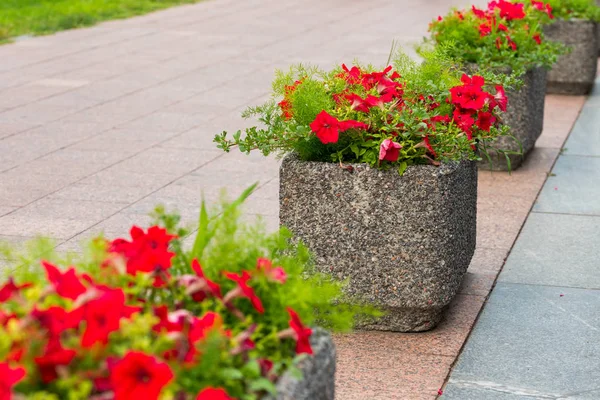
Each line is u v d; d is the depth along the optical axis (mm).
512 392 4949
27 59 16078
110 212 7926
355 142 5504
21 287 3031
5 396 2438
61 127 11117
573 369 5242
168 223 3590
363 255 5480
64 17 20688
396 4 23734
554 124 11812
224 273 3217
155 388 2496
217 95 13086
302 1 24656
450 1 24109
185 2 24375
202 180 8977
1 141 10406
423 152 5484
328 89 5930
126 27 20172
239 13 22406
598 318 5961
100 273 3178
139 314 3010
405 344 5512
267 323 3283
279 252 4895
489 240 7438
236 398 2811
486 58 9344
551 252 7199
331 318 3596
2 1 23547
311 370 3104
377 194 5398
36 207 8047
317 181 5445
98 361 2666
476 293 6336
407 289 5492
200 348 2816
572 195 8797
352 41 17906
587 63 13539
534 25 10305
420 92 5887
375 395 4863
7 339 2621
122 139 10562
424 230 5414
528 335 5691
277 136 5660
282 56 16281
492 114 6141
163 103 12539
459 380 5086
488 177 9406
